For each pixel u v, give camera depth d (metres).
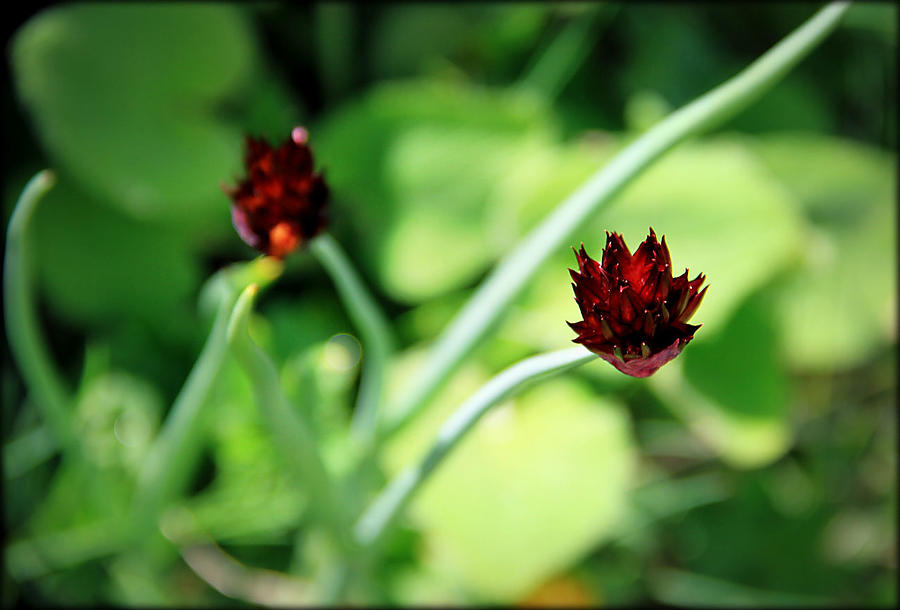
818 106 0.84
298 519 0.63
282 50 0.84
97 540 0.62
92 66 0.71
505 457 0.62
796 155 0.75
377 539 0.55
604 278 0.43
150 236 0.74
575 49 0.79
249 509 0.63
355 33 0.84
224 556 0.67
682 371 0.67
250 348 0.48
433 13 0.82
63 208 0.73
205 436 0.66
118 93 0.71
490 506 0.61
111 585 0.65
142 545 0.59
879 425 0.80
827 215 0.75
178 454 0.57
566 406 0.65
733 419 0.66
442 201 0.72
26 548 0.64
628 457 0.63
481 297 0.55
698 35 0.84
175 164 0.72
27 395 0.72
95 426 0.66
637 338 0.43
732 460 0.69
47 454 0.67
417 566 0.65
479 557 0.60
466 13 0.82
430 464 0.52
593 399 0.65
